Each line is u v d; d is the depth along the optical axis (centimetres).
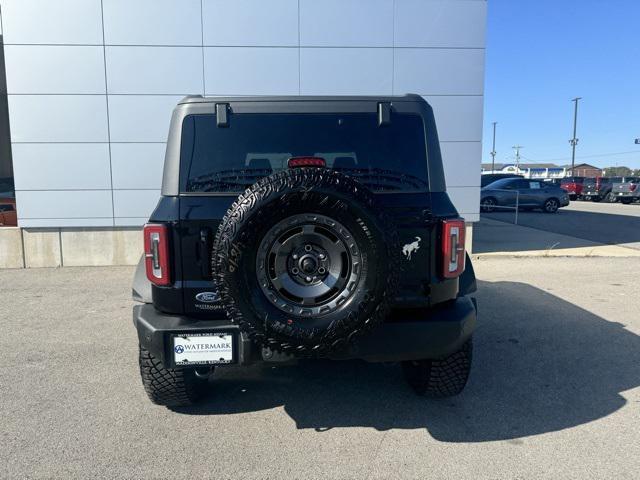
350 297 262
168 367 280
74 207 909
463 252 301
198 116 307
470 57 941
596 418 339
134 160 909
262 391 384
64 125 892
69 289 737
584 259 984
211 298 288
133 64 894
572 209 2506
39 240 912
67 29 876
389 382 400
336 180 257
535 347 479
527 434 318
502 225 1623
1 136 1398
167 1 889
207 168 303
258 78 920
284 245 260
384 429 325
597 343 490
